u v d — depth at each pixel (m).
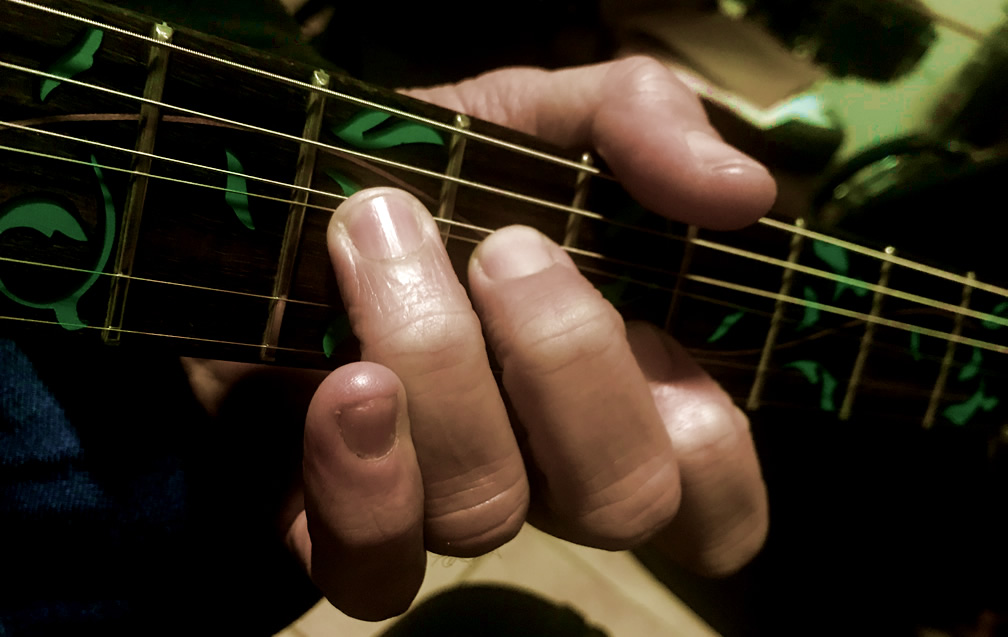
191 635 0.27
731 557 0.29
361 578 0.25
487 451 0.25
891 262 0.31
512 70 0.34
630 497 0.26
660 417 0.27
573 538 0.27
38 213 0.23
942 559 0.41
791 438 0.41
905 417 0.33
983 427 0.34
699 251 0.29
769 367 0.30
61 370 0.27
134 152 0.23
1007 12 0.55
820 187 0.45
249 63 0.24
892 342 0.32
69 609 0.26
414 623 0.35
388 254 0.24
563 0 0.45
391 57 0.43
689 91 0.29
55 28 0.23
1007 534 0.39
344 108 0.25
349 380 0.24
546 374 0.25
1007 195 0.38
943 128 0.53
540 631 0.36
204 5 0.30
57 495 0.26
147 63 0.23
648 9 0.48
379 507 0.24
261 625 0.28
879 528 0.42
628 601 0.39
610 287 0.28
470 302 0.26
